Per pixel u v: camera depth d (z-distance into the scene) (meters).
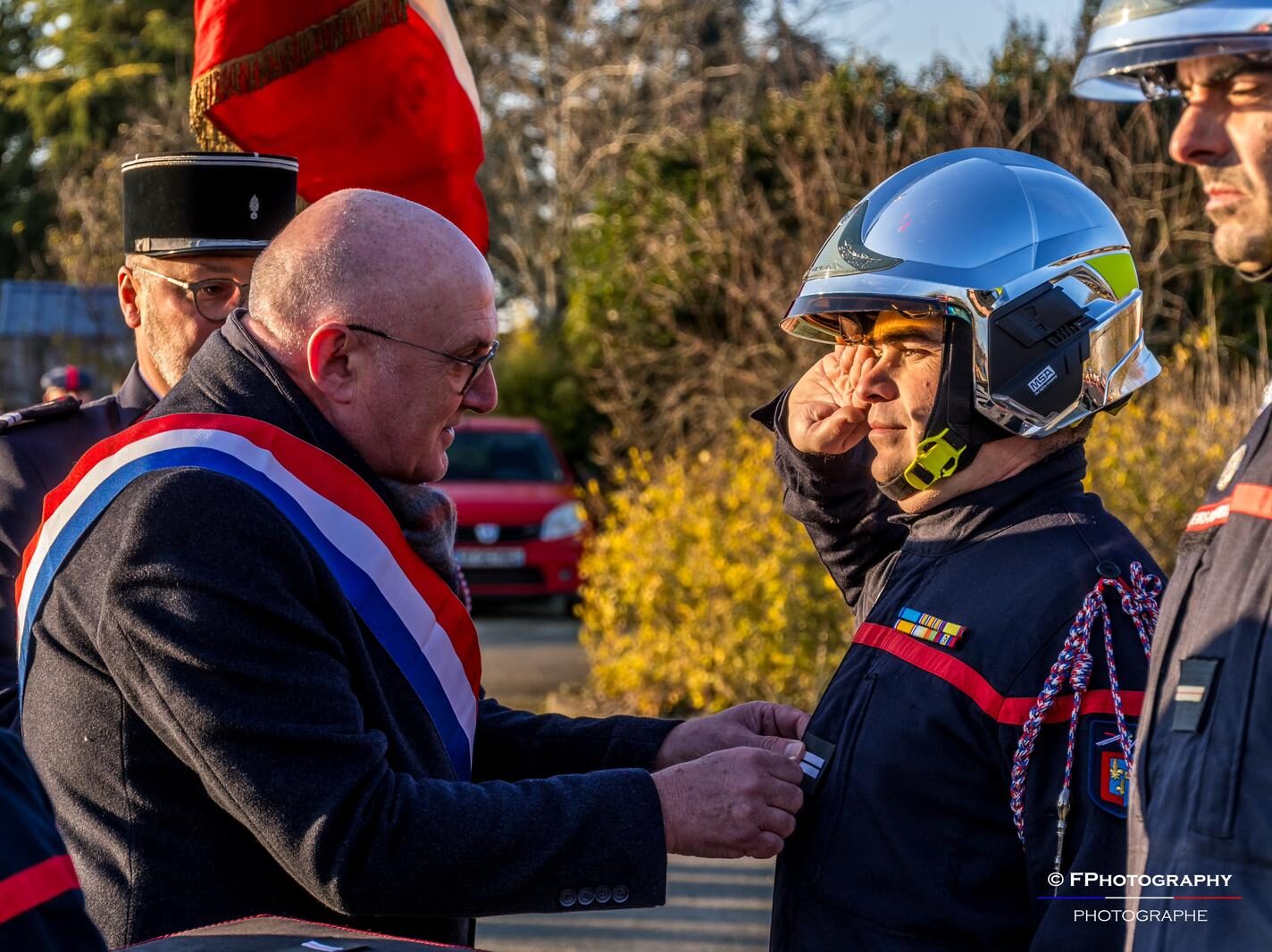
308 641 2.08
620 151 17.48
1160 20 1.55
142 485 2.15
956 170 2.10
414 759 2.24
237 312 2.39
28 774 1.46
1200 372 9.17
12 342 15.38
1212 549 1.56
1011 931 1.86
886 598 2.11
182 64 22.56
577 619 10.87
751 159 12.30
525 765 2.61
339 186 3.37
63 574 2.19
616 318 13.61
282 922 1.79
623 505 8.12
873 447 2.39
